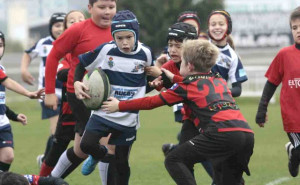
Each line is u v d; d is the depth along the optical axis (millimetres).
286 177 19891
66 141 18016
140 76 15016
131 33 14336
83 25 16141
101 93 14164
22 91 16672
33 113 46938
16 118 17609
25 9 136125
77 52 16188
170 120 40281
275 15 94812
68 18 20359
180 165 13289
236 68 16781
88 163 16078
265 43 94688
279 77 16219
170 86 15094
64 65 18547
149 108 13500
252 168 21781
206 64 13406
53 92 16391
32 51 24859
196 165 22594
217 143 12945
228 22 17000
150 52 15031
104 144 16062
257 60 69250
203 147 13094
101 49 14656
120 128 14977
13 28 138500
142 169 21672
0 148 16891
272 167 21969
